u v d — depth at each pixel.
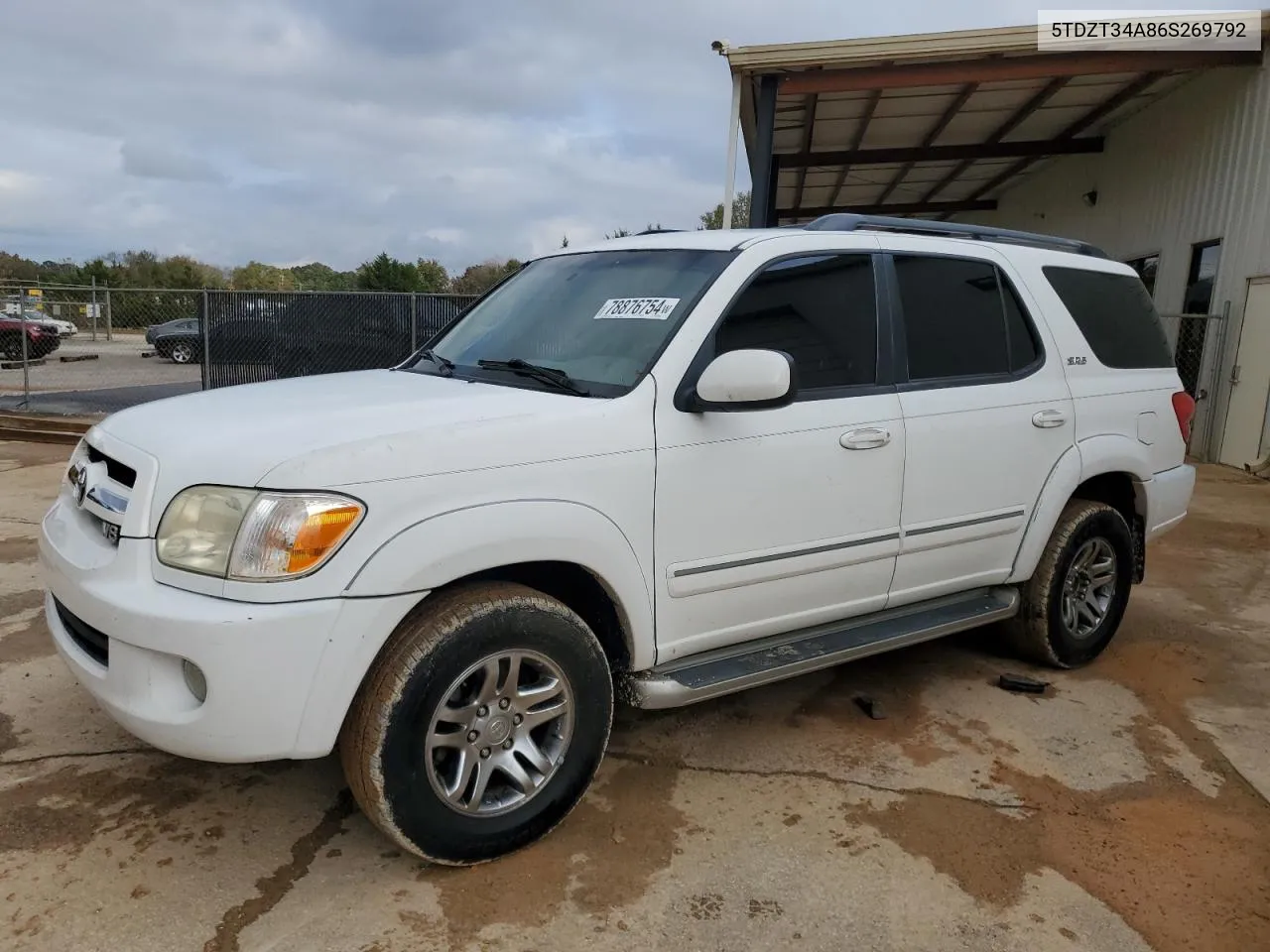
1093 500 4.52
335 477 2.41
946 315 3.83
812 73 10.33
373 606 2.44
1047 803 3.25
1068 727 3.88
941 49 9.73
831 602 3.52
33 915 2.51
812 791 3.29
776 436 3.20
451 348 3.84
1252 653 4.81
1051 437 4.10
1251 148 10.64
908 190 19.81
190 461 2.51
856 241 3.62
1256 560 6.64
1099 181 14.80
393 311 11.73
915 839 3.01
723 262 3.29
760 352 2.84
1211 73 11.37
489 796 2.80
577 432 2.79
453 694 2.64
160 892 2.63
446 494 2.55
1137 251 13.45
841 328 3.49
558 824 2.91
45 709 3.76
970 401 3.79
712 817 3.11
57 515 3.01
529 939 2.48
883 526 3.54
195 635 2.32
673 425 2.98
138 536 2.50
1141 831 3.09
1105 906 2.69
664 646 3.08
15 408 12.95
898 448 3.53
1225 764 3.59
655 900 2.66
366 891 2.66
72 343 18.03
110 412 12.77
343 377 3.64
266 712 2.37
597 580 2.92
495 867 2.79
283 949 2.41
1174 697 4.22
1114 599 4.59
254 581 2.35
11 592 5.20
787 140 14.59
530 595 2.75
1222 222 11.23
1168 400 4.72
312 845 2.88
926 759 3.56
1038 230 17.92
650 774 3.39
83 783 3.21
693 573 3.07
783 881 2.77
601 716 2.94
